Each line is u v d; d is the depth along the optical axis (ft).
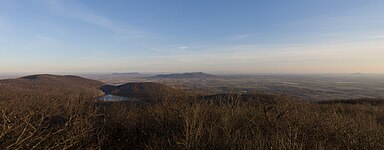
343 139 15.72
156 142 15.55
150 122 18.94
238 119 18.47
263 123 17.97
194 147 14.58
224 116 18.11
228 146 14.94
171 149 15.12
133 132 18.37
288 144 13.76
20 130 10.13
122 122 18.76
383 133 17.71
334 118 18.71
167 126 18.40
